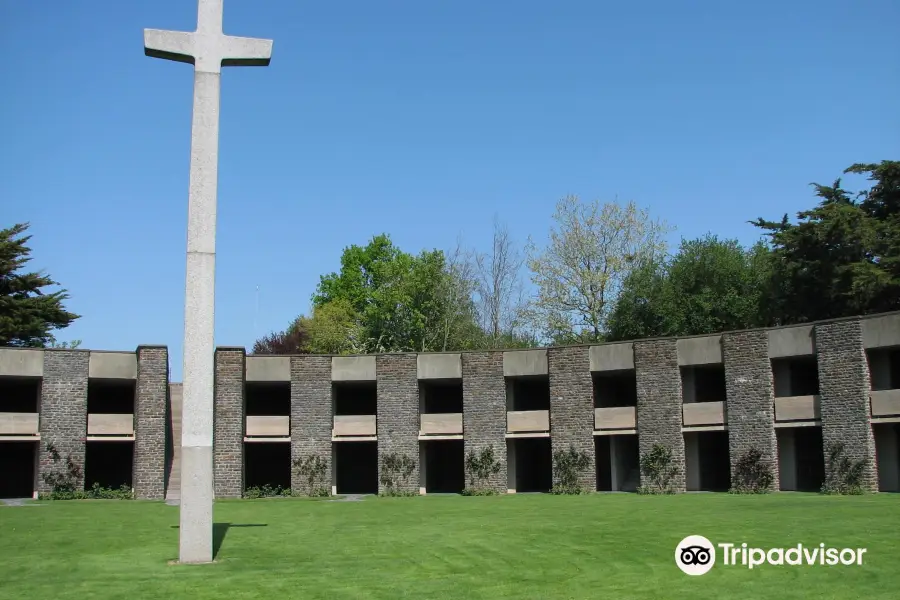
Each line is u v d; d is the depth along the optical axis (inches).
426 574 848.3
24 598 743.1
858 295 2020.2
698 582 794.2
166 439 1777.8
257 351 3415.4
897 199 2197.3
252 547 999.0
